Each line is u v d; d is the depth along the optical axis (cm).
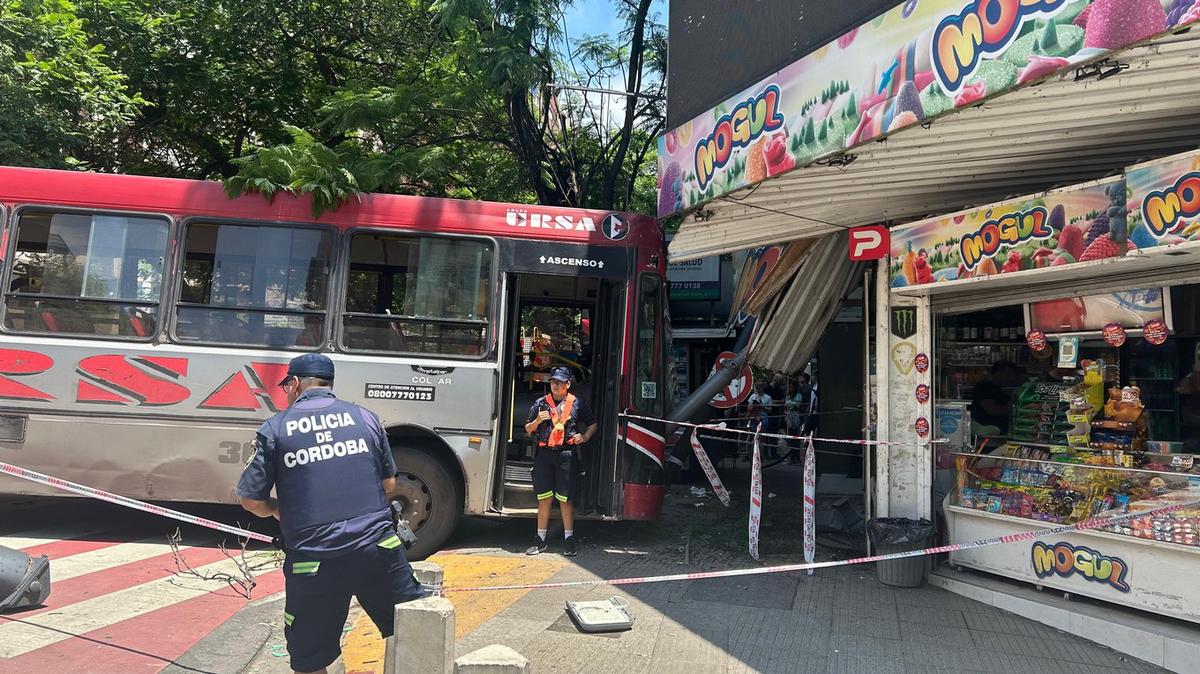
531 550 690
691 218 694
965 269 580
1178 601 465
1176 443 544
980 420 667
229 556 638
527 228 711
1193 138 482
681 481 1150
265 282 683
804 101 514
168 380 659
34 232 675
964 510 617
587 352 820
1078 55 353
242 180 688
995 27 389
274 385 663
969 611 555
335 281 686
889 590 604
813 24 516
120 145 1260
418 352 685
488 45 1024
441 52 1231
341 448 339
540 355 820
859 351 1272
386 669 349
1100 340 579
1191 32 326
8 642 436
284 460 329
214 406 659
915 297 666
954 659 466
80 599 518
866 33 466
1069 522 534
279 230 691
